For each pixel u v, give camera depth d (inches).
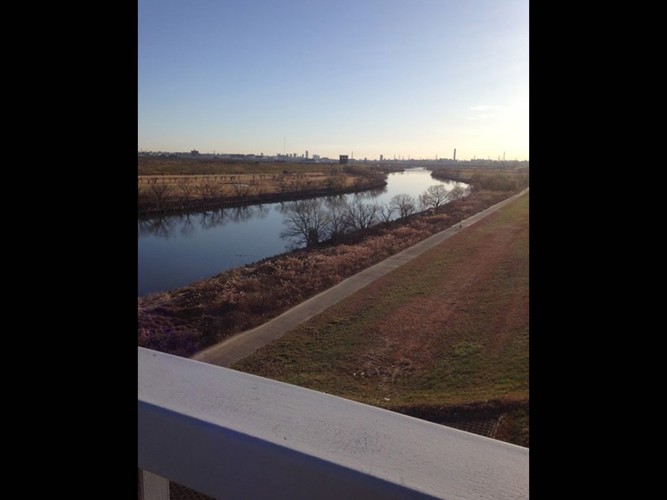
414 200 1537.9
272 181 2426.2
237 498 35.7
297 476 32.6
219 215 1622.8
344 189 2239.2
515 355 409.4
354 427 35.6
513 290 585.0
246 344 565.9
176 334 604.4
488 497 27.6
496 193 1610.5
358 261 921.5
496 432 274.8
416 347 480.7
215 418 36.7
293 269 901.2
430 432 34.9
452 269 753.6
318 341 546.0
